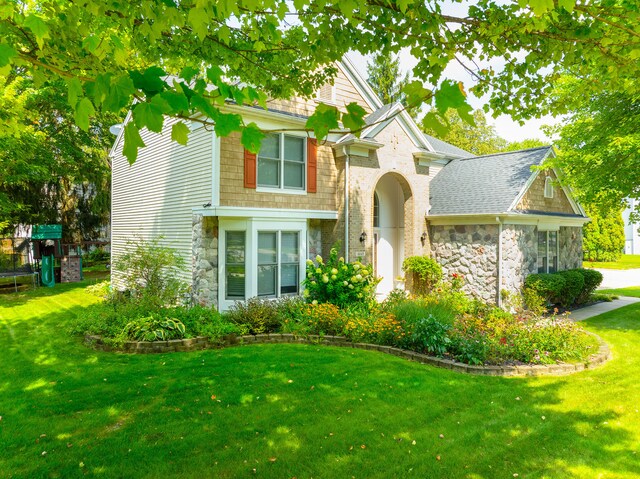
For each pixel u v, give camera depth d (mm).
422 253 12883
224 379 5918
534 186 12219
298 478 3596
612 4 2654
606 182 10805
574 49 2996
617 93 9836
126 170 14445
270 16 3027
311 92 4762
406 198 12859
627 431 4457
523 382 5926
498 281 11195
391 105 12148
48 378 6070
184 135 1746
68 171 18844
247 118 9820
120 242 14852
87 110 1555
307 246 11281
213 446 4105
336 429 4438
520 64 3305
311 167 11070
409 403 5109
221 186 9594
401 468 3744
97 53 2129
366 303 9445
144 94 1596
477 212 11539
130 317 8414
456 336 7066
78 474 3668
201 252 9836
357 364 6598
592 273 13008
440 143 17422
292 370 6297
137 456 3934
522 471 3727
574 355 6844
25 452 4020
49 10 2564
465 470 3729
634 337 8719
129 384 5758
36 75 2240
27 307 11914
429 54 2887
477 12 2877
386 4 2643
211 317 8516
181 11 2926
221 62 4637
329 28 2967
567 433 4414
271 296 10508
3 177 14219
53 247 16562
